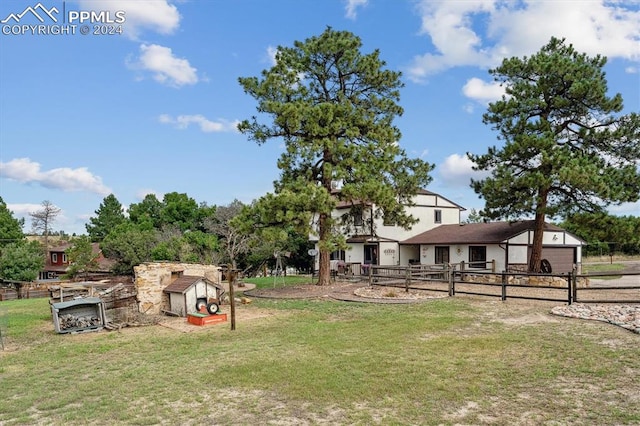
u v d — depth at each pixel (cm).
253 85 1911
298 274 3253
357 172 1841
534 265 2036
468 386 614
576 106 1911
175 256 2850
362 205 2083
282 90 1853
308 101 1950
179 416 543
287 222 1792
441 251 2789
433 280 1627
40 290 2708
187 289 1310
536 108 1989
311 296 1684
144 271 1390
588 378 631
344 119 1927
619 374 642
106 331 1136
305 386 634
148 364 793
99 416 550
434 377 659
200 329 1116
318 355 810
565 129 1997
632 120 1839
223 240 3109
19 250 3195
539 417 506
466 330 988
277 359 789
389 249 2964
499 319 1105
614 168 1839
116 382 689
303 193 1733
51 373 757
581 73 1869
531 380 632
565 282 1942
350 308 1386
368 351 826
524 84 1952
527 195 1927
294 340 945
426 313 1228
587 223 1889
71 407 589
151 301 1390
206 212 4466
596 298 1484
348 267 2773
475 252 2569
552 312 1147
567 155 1827
